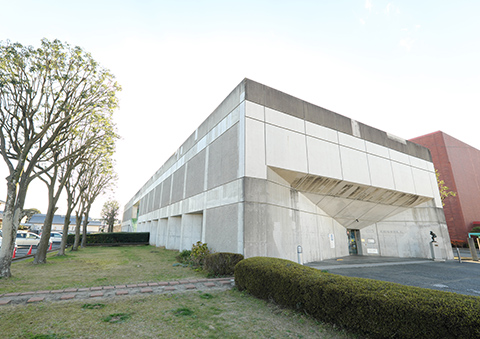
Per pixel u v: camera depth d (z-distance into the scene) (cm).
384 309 362
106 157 1736
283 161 1117
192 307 528
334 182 1305
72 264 1152
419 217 1784
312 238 1383
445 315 315
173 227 2019
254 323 445
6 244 842
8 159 896
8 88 904
